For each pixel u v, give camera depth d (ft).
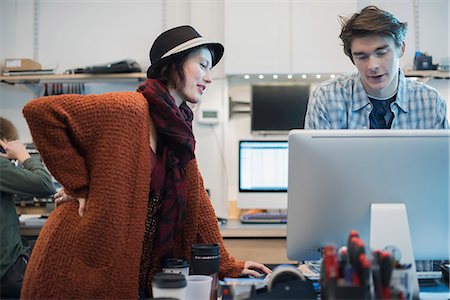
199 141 11.75
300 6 11.09
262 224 10.35
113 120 4.33
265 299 3.37
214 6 11.92
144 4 12.12
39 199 10.91
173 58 4.96
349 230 4.04
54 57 12.17
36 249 4.36
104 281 4.25
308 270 4.86
